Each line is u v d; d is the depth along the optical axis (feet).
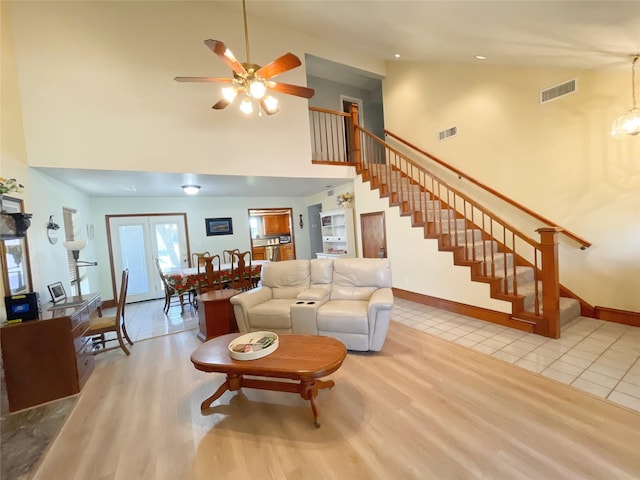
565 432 5.78
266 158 15.07
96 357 10.81
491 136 14.56
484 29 9.86
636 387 7.11
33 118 10.41
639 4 6.37
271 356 6.93
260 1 13.51
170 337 12.73
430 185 18.04
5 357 7.61
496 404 6.76
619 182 10.56
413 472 5.07
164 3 12.68
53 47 10.75
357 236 18.97
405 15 11.02
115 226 19.61
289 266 12.91
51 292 10.37
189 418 7.02
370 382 8.05
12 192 9.10
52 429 6.82
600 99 10.80
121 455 5.89
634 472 4.81
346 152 23.12
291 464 5.44
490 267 12.91
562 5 7.01
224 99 10.20
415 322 12.35
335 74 22.50
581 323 11.10
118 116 11.76
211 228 22.79
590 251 11.42
